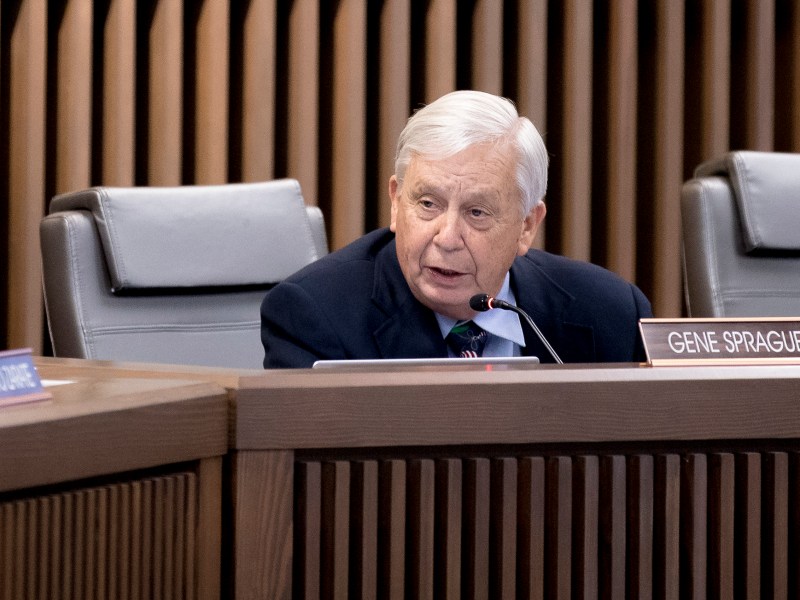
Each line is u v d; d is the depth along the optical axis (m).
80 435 4.01
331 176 15.07
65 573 4.02
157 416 4.32
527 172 7.39
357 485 4.82
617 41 16.16
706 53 16.52
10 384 4.11
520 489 5.05
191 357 9.38
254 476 4.63
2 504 3.82
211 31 14.07
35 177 13.17
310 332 7.31
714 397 5.20
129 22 13.58
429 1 15.38
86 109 13.38
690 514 5.24
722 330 5.64
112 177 13.64
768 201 11.05
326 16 15.18
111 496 4.20
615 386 5.07
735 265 11.04
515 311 7.20
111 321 9.12
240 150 14.70
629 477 5.16
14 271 13.30
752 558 5.32
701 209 11.03
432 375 4.90
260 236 9.77
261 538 4.64
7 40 13.48
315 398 4.69
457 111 7.24
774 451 5.41
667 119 16.34
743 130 16.88
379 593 4.89
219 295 9.66
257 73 14.28
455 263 7.20
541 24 15.71
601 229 16.67
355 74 14.76
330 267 7.67
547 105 16.58
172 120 13.85
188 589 4.51
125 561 4.25
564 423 5.00
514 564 4.98
